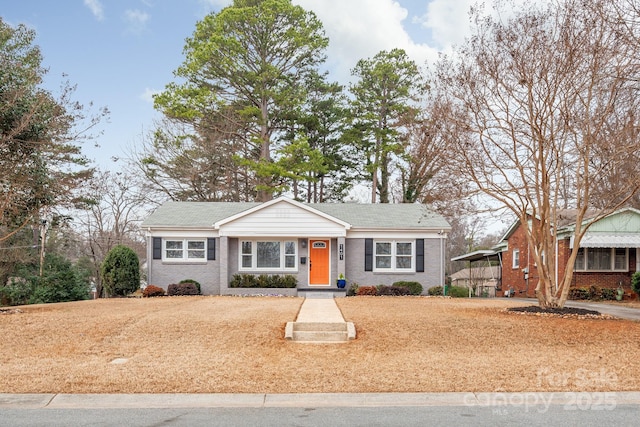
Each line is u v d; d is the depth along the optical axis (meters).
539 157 15.63
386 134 37.09
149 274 24.84
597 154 14.80
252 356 9.91
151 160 35.47
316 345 11.00
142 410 6.85
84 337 11.54
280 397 7.38
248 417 6.51
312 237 25.06
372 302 18.94
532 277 28.08
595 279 25.50
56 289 25.33
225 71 32.69
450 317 14.14
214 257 25.12
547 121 15.07
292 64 35.12
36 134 17.83
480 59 14.73
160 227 24.80
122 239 37.28
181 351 10.31
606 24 13.81
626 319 14.43
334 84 38.31
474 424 6.21
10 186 17.23
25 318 14.03
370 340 11.36
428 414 6.65
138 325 12.80
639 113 15.08
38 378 8.23
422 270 25.27
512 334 11.96
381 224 25.45
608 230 24.98
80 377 8.30
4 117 17.11
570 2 13.77
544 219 15.52
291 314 14.45
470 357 9.85
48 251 31.45
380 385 7.92
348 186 40.72
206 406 7.06
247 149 36.84
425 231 25.31
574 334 12.02
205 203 28.16
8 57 18.53
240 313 14.73
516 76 14.46
